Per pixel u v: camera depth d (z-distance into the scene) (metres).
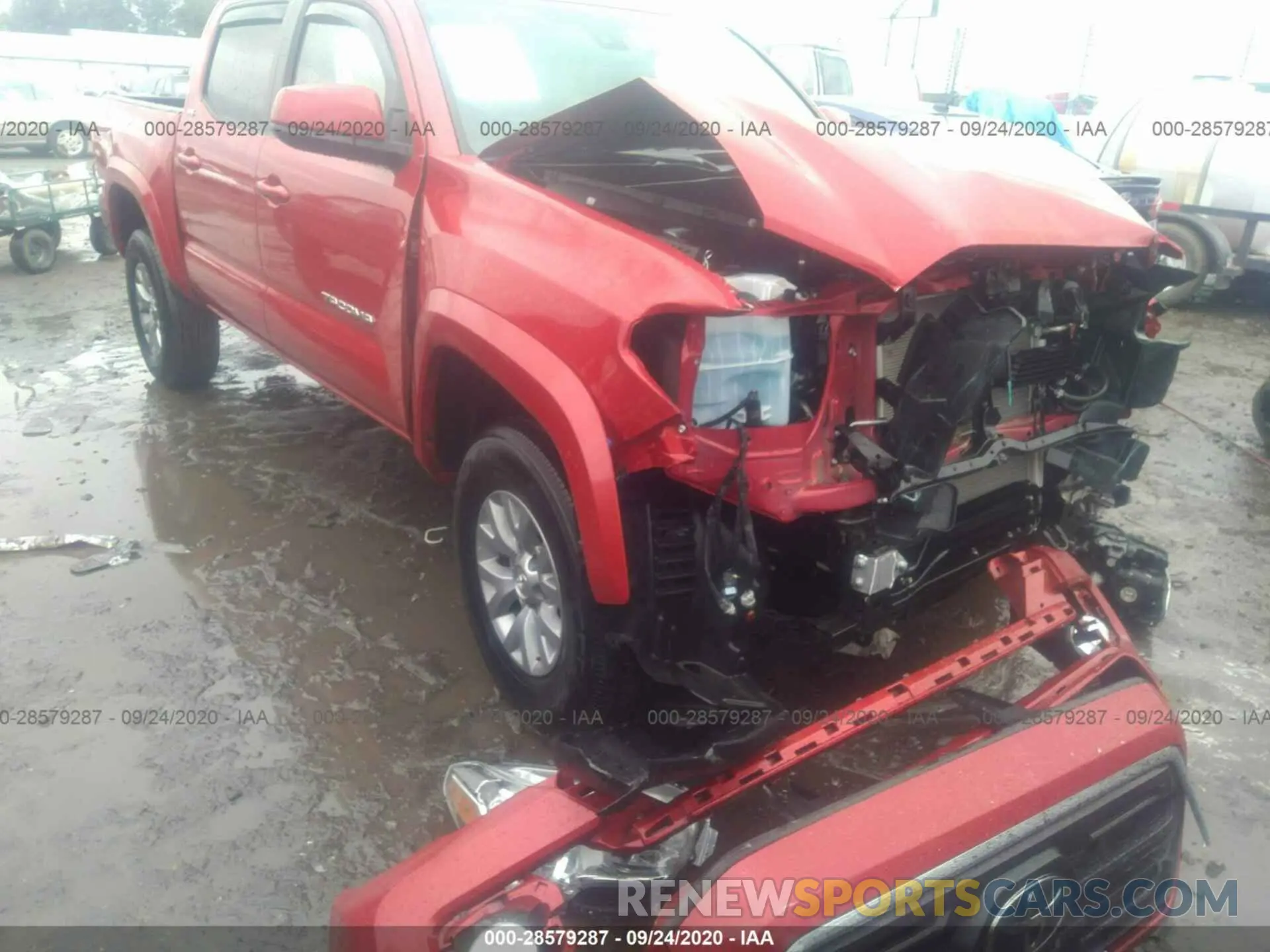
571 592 2.47
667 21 3.93
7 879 2.32
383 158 3.14
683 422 2.14
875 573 2.38
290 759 2.74
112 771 2.67
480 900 1.81
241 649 3.21
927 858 1.75
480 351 2.54
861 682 3.11
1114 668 2.52
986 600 3.59
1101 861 1.95
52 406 5.32
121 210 5.37
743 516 2.18
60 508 4.12
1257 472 4.88
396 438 4.94
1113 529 3.36
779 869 1.71
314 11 3.65
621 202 3.00
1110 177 7.30
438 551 3.85
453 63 3.17
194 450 4.74
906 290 2.26
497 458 2.65
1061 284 2.68
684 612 2.34
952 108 10.33
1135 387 2.94
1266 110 8.05
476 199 2.77
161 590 3.54
